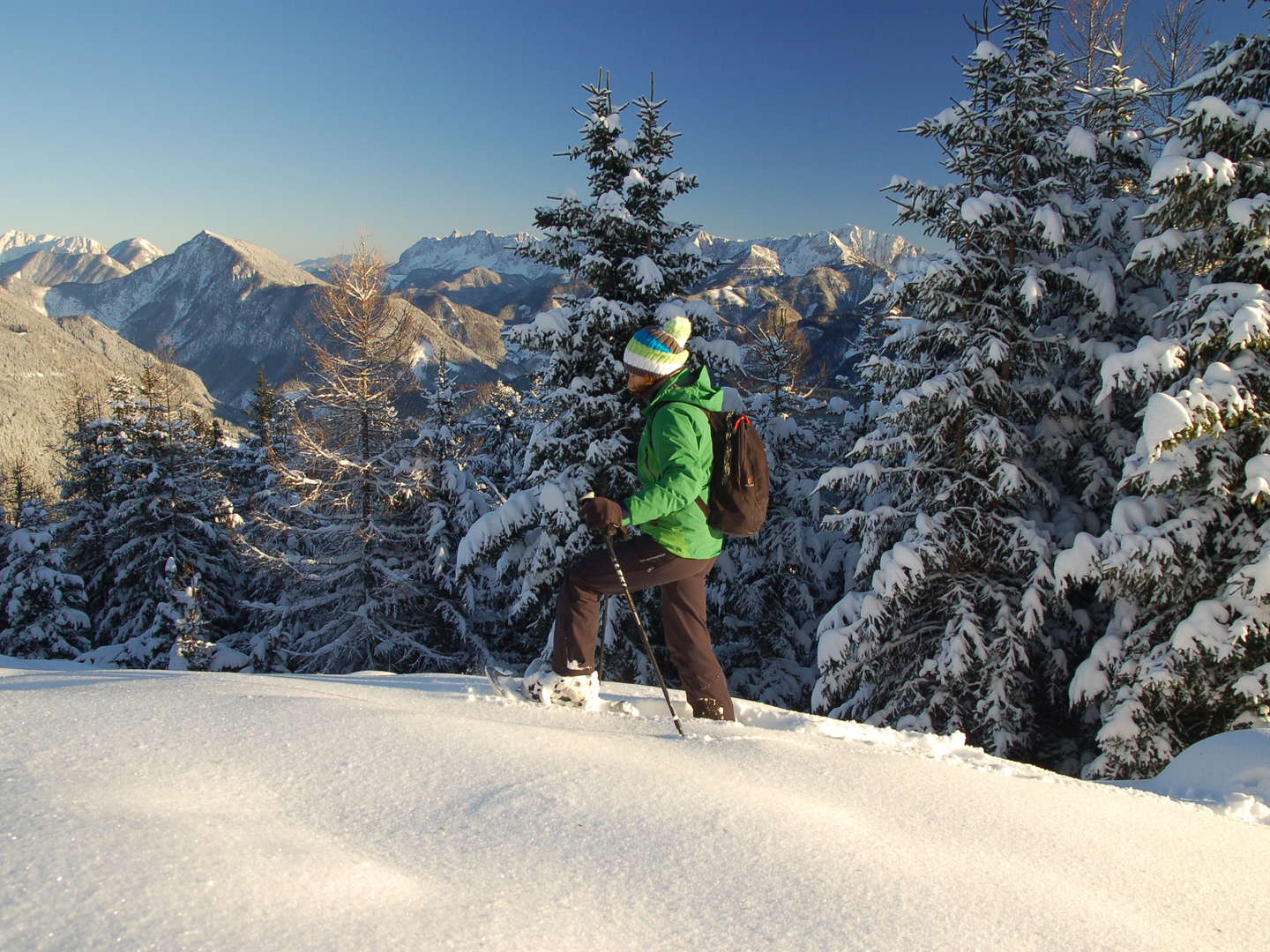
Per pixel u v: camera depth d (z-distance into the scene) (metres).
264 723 2.21
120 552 25.12
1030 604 9.16
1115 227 10.12
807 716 3.46
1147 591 7.77
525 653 19.11
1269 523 7.11
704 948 1.32
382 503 18.39
